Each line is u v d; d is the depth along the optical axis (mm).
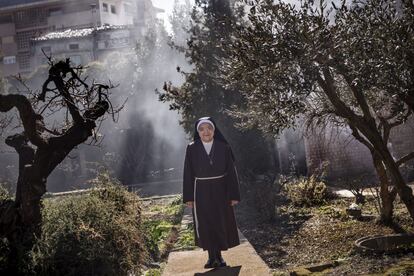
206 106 16047
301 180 15688
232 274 6652
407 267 6172
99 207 7254
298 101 6508
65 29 54938
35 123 7051
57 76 7625
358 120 6953
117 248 6965
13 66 55812
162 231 11875
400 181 7305
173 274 7062
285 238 10047
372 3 6301
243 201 14477
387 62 5805
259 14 6227
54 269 6230
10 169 28188
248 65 6203
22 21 55906
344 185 16234
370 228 9617
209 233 6766
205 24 16156
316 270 6957
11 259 6484
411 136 18312
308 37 5895
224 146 6891
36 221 6934
